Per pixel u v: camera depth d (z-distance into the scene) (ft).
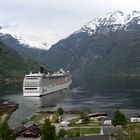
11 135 432.25
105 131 505.66
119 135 453.17
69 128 556.92
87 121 625.82
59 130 495.82
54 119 637.71
